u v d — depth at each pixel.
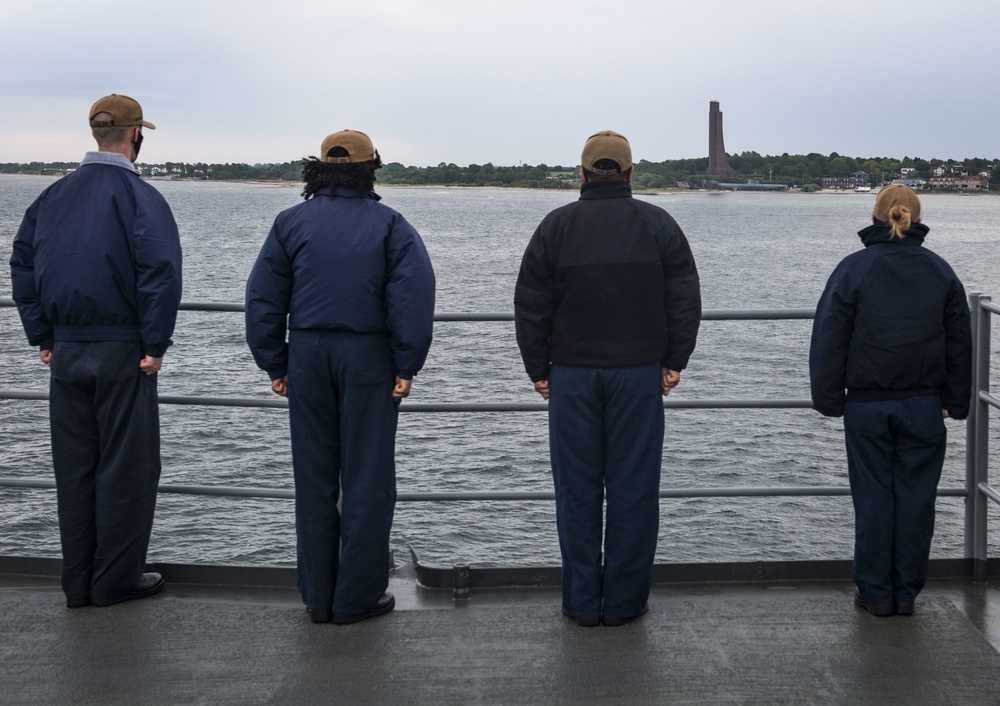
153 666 3.34
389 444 3.60
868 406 3.61
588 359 3.50
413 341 3.44
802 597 3.88
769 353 32.12
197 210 169.88
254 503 16.58
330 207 3.48
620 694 3.16
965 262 78.50
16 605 3.80
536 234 3.53
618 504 3.58
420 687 3.20
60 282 3.55
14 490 16.98
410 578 4.14
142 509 3.77
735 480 19.08
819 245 103.62
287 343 3.63
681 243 3.50
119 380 3.62
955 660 3.37
